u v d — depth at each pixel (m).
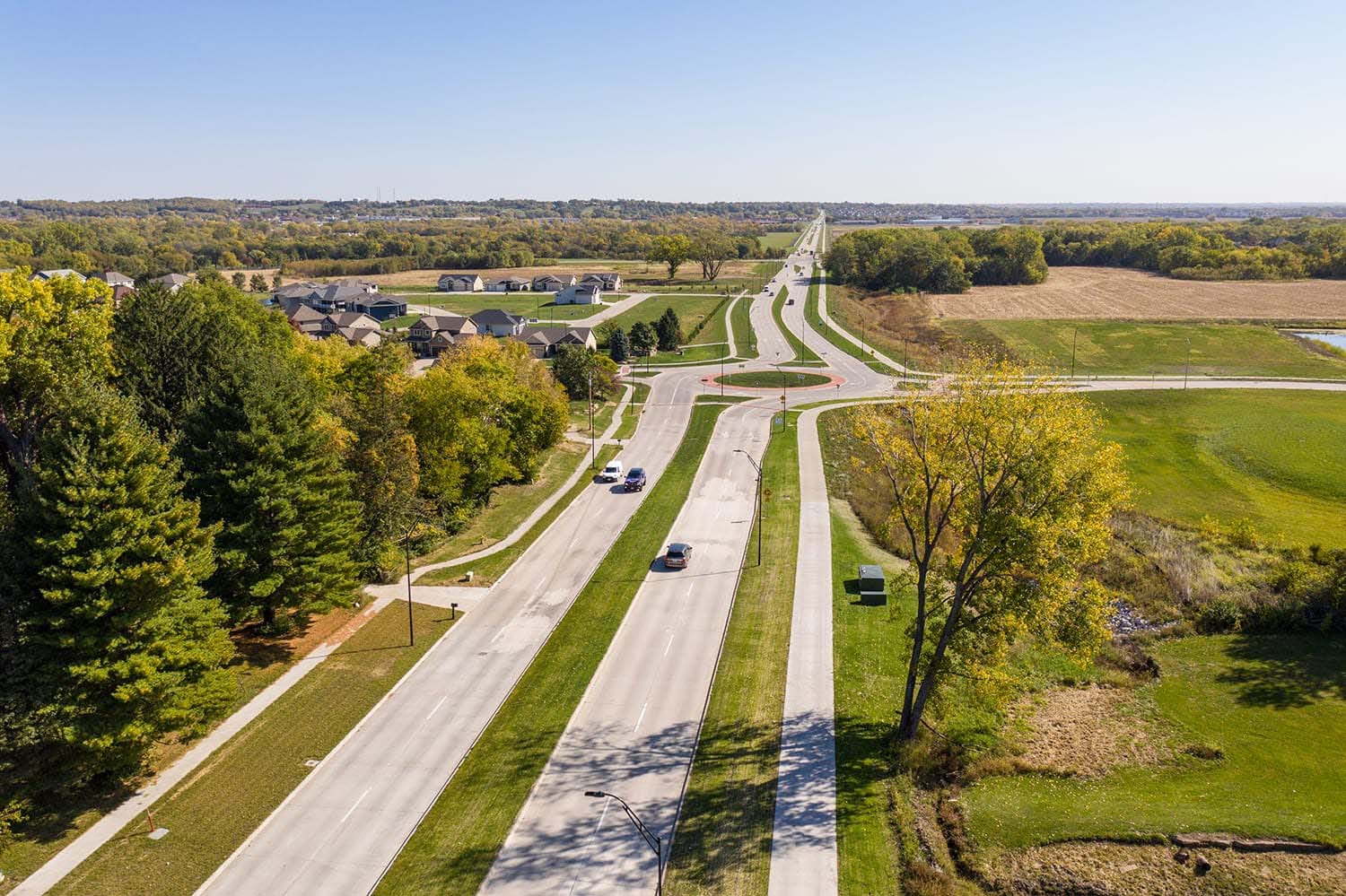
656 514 71.31
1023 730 41.97
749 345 146.50
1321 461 81.38
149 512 39.44
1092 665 47.78
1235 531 63.25
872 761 39.59
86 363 56.53
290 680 46.81
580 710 44.00
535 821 35.94
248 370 51.09
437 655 49.50
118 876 32.69
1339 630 50.41
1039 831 33.78
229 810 36.59
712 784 38.06
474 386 71.88
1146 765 38.69
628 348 135.75
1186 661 47.91
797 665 48.22
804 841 34.38
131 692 35.28
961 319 160.25
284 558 48.06
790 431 94.69
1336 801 35.16
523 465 77.44
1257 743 39.94
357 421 60.16
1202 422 94.00
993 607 39.72
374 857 33.97
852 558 62.31
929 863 33.00
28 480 38.88
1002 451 37.06
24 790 34.69
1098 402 101.56
